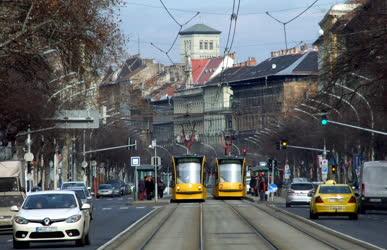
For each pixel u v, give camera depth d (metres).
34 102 92.06
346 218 75.94
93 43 68.69
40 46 62.31
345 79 78.19
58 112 102.50
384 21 71.06
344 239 51.56
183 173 124.31
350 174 145.00
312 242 49.66
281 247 46.47
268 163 139.50
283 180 180.25
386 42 70.56
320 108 83.38
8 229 61.78
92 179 173.88
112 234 58.72
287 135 169.75
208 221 74.12
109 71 77.06
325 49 76.50
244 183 132.25
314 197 73.31
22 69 70.62
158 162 124.75
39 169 128.62
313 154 167.12
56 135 116.38
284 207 103.81
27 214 46.22
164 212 93.31
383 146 117.06
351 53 71.88
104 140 181.25
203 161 125.50
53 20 60.41
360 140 121.06
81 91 116.25
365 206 85.56
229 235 56.66
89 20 66.94
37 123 97.44
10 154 105.75
